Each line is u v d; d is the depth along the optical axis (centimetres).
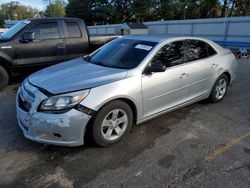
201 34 2383
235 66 501
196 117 411
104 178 254
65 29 635
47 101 274
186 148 313
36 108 278
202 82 425
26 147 312
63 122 269
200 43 430
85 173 262
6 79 565
